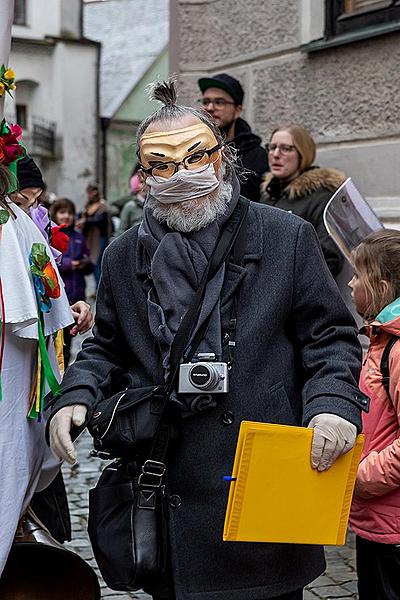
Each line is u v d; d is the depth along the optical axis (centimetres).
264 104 688
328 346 259
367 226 420
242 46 707
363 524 309
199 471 257
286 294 260
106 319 279
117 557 255
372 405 306
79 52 3005
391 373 301
